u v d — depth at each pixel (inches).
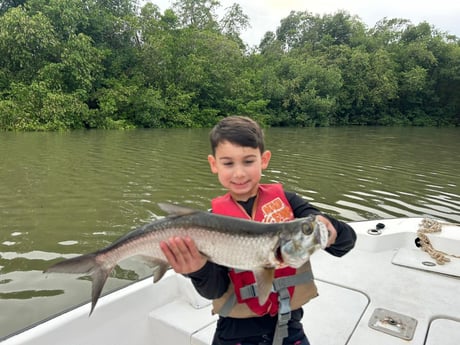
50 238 239.9
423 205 343.0
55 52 970.1
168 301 111.6
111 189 357.7
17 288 183.9
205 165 490.3
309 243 55.0
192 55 1181.7
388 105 1651.1
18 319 161.0
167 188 367.2
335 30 1865.2
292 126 1353.3
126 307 100.1
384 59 1572.3
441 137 1040.8
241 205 73.4
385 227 160.2
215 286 64.7
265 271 58.2
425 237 150.7
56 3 998.4
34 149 582.9
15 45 928.3
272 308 67.7
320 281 129.2
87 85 986.7
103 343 94.8
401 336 100.2
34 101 896.3
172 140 758.5
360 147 751.7
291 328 70.4
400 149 737.6
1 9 1122.7
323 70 1414.9
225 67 1234.6
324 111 1387.8
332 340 98.6
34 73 959.6
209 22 1477.6
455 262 140.7
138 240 63.9
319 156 610.9
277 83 1336.1
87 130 915.4
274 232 56.9
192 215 61.6
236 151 66.5
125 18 1132.5
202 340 94.8
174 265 60.2
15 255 215.8
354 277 131.8
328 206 332.8
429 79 1685.5
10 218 274.2
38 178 393.1
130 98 1027.9
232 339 69.9
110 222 270.4
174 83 1173.1
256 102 1258.6
